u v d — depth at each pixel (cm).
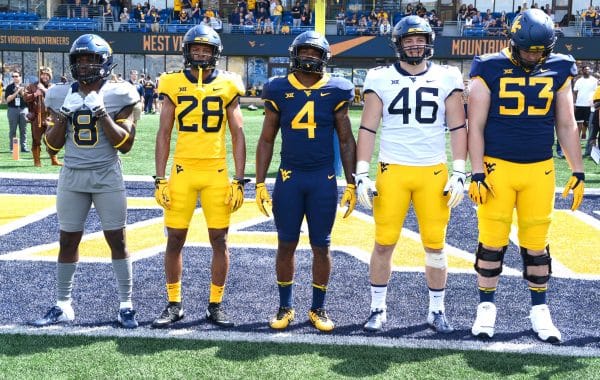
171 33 2850
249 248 582
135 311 418
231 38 2847
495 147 383
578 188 389
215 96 401
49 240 595
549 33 360
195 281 486
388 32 2827
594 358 358
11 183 873
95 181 387
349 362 350
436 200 388
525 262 396
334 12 3222
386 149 392
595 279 499
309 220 396
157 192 403
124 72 2986
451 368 343
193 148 402
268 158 407
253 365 345
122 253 399
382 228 393
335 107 392
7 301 436
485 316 390
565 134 388
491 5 3177
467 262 546
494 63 381
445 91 387
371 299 431
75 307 427
